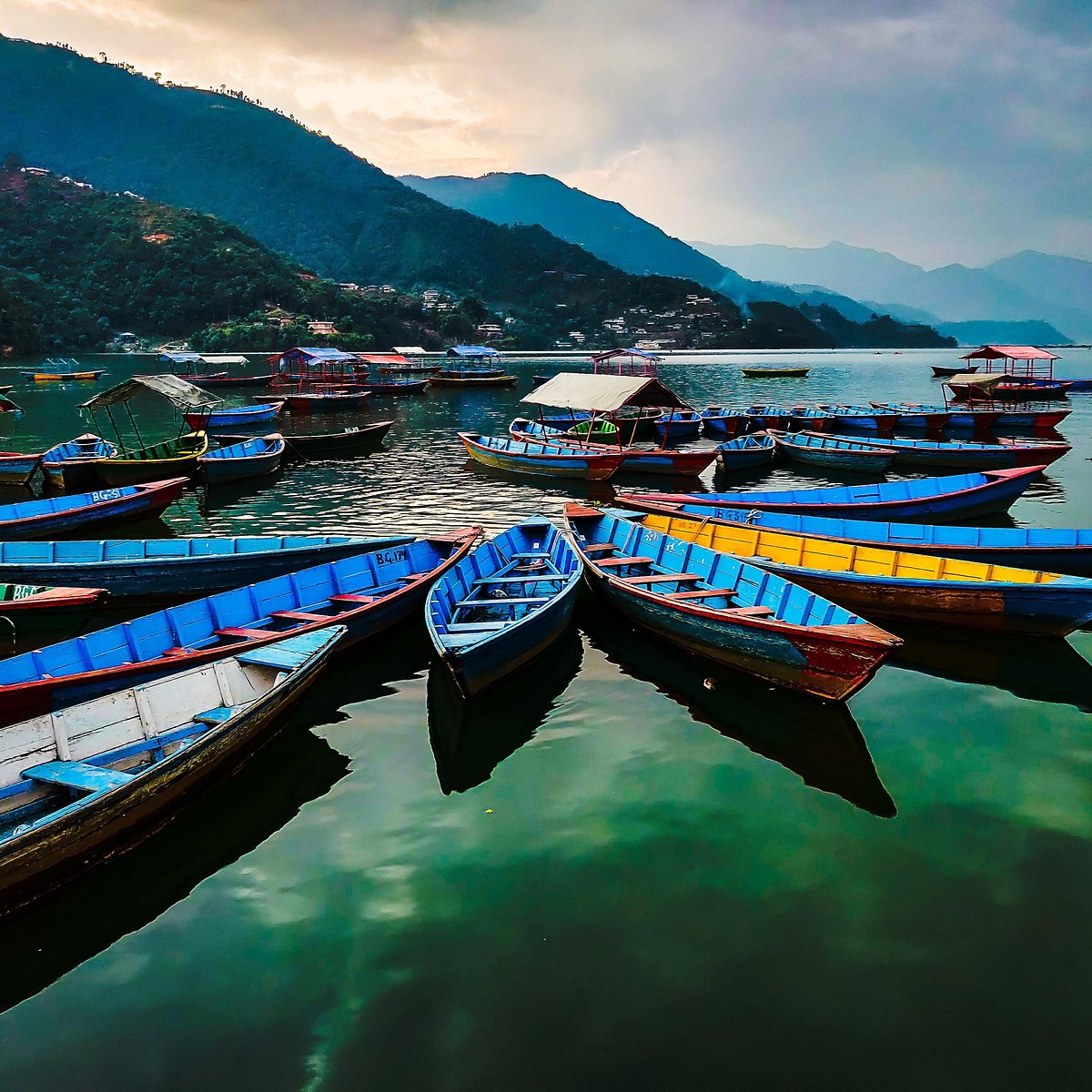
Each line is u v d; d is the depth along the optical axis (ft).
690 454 102.01
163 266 565.94
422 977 23.86
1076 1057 21.15
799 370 335.67
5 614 48.47
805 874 28.04
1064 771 34.50
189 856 29.60
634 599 47.91
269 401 193.36
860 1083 20.47
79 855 27.48
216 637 44.21
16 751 29.99
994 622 47.24
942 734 37.68
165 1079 21.01
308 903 27.07
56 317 493.77
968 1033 21.86
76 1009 23.21
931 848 29.37
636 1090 20.30
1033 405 183.52
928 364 476.13
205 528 82.74
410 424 168.35
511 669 42.16
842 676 37.68
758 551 59.47
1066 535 58.29
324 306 555.28
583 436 124.16
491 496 96.99
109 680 35.73
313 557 56.75
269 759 36.14
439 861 29.01
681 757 35.83
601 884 27.68
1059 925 25.55
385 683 43.75
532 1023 22.25
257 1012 22.90
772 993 23.13
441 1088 20.44
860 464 106.22
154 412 193.06
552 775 34.53
